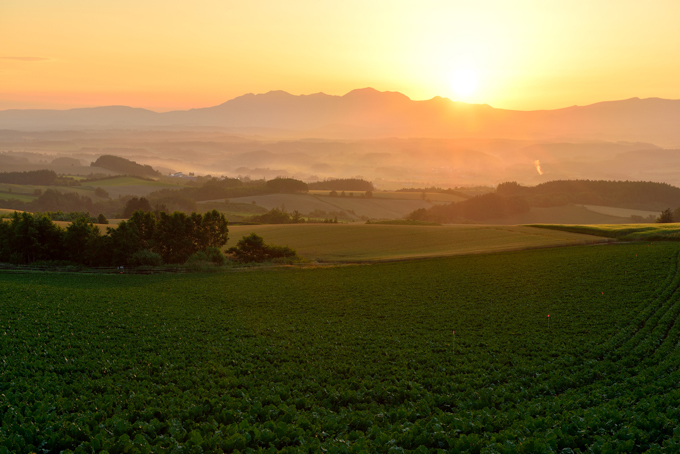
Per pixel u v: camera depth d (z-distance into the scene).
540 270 51.28
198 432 13.80
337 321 34.09
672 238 67.12
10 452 12.57
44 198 196.88
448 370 22.67
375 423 15.84
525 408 17.05
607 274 46.41
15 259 64.31
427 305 38.69
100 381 19.80
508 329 31.06
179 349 25.95
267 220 143.12
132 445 13.21
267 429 14.33
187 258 67.12
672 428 13.54
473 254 66.69
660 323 29.03
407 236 86.25
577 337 28.17
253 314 36.44
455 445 13.25
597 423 13.96
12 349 23.89
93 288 47.16
